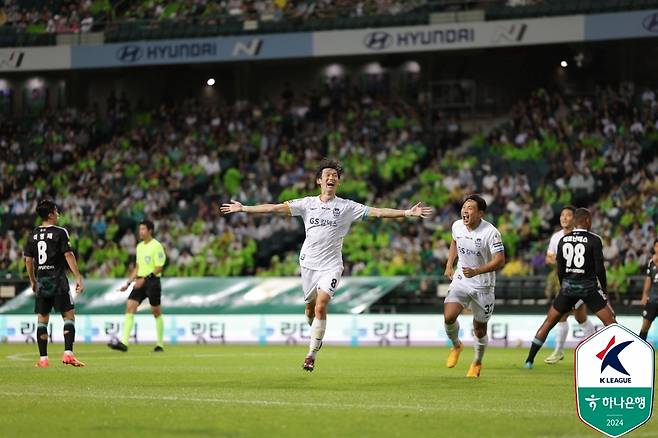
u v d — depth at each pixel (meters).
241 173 107.38
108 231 102.88
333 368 47.66
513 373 44.81
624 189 92.31
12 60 115.25
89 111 121.00
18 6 118.88
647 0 99.56
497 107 116.94
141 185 107.69
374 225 95.31
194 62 111.62
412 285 81.38
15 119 123.75
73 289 85.69
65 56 114.12
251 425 25.12
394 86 120.25
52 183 110.25
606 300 45.44
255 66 126.25
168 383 37.91
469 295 41.78
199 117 116.50
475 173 100.31
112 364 50.44
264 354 61.75
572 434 23.72
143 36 113.44
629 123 101.81
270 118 114.19
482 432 24.00
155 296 64.12
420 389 35.62
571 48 114.88
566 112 109.50
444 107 117.88
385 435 23.48
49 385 36.94
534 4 103.06
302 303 80.19
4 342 82.25
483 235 41.34
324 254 39.22
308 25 109.50
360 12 109.00
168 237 99.38
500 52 116.56
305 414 27.38
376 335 77.94
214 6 115.38
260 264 97.62
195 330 81.12
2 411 28.08
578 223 45.81
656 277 58.75
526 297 81.19
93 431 24.11
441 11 107.00
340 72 122.81
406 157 105.25
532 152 101.31
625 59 114.00
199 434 23.61
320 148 108.94
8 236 100.56
